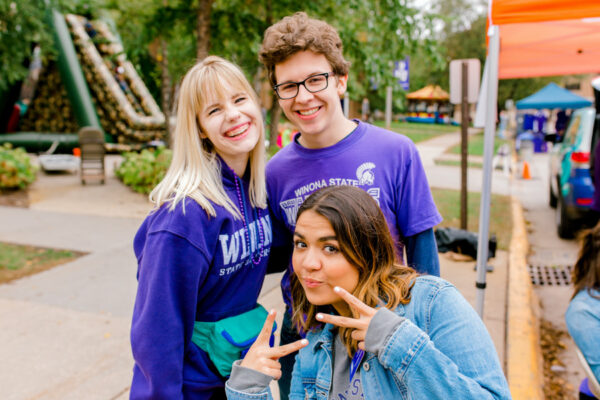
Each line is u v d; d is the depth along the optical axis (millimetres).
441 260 5727
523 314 4203
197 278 1501
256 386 1240
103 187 10906
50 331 3965
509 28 3949
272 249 2066
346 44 7234
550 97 15875
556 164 8461
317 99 1733
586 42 4402
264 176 1779
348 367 1273
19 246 6379
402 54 7570
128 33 8875
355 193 1268
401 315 1221
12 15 8391
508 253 6113
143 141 17531
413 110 45031
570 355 3916
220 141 1614
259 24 7902
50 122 18172
